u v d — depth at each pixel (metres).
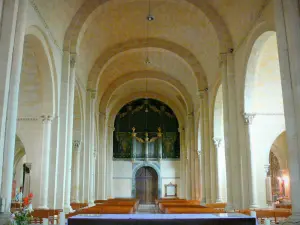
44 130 14.30
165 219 7.85
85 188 20.58
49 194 13.95
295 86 9.30
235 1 14.91
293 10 9.66
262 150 15.19
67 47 15.79
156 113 34.97
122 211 12.40
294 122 9.27
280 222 9.22
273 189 26.30
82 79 20.16
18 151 24.80
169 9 18.34
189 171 28.62
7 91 9.33
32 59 14.01
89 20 16.59
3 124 9.09
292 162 9.09
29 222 9.04
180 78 26.89
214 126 20.17
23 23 10.03
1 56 9.38
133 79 27.22
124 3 17.45
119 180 33.56
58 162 14.61
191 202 21.23
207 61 20.66
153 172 34.44
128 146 34.31
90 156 21.14
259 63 14.44
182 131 32.50
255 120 15.41
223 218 7.94
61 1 14.25
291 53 9.51
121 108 34.88
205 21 17.41
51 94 14.43
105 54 21.89
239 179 14.95
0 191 8.85
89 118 21.25
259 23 12.97
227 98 15.95
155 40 21.80
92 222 7.84
